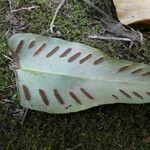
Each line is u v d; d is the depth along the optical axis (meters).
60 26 0.19
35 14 0.19
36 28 0.19
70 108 0.16
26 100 0.16
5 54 0.18
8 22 0.19
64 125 0.17
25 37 0.17
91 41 0.19
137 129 0.17
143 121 0.17
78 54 0.16
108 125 0.17
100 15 0.20
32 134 0.16
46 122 0.17
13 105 0.17
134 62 0.17
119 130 0.17
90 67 0.16
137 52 0.19
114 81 0.16
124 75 0.16
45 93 0.16
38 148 0.16
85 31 0.19
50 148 0.16
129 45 0.19
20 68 0.16
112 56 0.18
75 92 0.16
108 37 0.19
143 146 0.16
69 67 0.16
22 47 0.17
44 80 0.16
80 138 0.16
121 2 0.19
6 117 0.17
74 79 0.16
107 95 0.16
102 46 0.19
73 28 0.19
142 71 0.16
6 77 0.17
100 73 0.16
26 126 0.16
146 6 0.19
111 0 0.20
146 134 0.17
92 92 0.16
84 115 0.17
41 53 0.16
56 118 0.17
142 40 0.19
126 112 0.17
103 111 0.17
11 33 0.19
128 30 0.19
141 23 0.19
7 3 0.20
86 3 0.20
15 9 0.19
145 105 0.17
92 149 0.16
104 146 0.16
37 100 0.16
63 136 0.16
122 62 0.16
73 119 0.17
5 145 0.16
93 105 0.16
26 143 0.16
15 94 0.17
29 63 0.16
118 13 0.19
